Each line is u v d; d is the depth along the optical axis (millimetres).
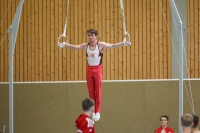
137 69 17969
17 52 17781
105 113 17766
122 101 17781
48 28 17859
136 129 17797
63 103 17719
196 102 17781
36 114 17719
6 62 17781
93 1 17938
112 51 17906
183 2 18047
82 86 17766
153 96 17797
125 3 18000
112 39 17891
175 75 18016
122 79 17922
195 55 17984
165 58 18016
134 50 17969
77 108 17750
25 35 17781
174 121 17781
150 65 18000
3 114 17641
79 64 17891
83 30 17891
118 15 17938
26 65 17781
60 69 17859
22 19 17781
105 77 17906
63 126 17734
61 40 17844
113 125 17781
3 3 17812
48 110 17734
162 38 18000
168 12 18016
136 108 17781
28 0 17812
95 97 11883
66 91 17734
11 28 13219
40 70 17828
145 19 17984
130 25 17953
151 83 17812
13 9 17828
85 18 17906
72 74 17906
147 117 17812
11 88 13375
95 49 11664
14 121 17672
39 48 17828
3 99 17641
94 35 11586
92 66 11773
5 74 17797
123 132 17781
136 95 17797
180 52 12352
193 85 17797
